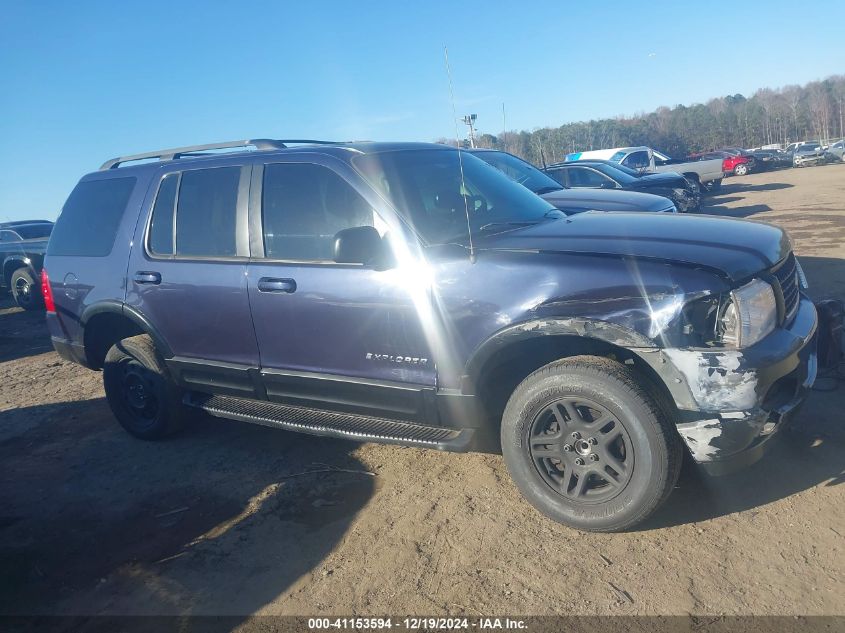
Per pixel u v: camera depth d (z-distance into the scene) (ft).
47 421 18.72
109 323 16.49
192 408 15.02
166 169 15.19
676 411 9.48
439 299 10.91
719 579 9.07
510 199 13.65
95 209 16.47
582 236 11.01
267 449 15.14
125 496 13.61
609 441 9.96
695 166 69.72
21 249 39.86
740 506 10.68
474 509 11.50
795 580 8.88
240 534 11.62
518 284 10.32
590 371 9.86
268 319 12.91
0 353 28.99
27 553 11.73
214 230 13.98
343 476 13.33
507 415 10.78
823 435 12.51
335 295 11.94
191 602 9.91
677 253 9.91
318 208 12.58
